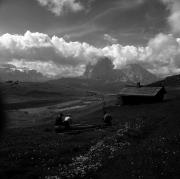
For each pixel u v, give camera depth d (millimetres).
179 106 63281
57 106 191000
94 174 19109
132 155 23406
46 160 23344
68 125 41438
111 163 21531
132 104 91500
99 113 75938
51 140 33219
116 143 28297
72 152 26422
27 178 18312
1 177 18438
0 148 28094
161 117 48375
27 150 26438
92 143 30266
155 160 21328
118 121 49938
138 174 18453
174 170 18891
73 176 18484
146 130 36812
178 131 32812
